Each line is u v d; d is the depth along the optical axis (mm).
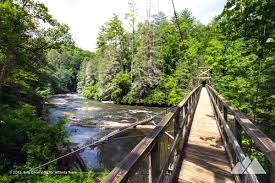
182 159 4145
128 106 31938
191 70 30047
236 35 4156
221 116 5195
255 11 3600
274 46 3715
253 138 1894
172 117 2885
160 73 33688
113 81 35219
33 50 16781
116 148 13047
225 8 3895
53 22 17078
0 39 12297
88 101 38281
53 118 21062
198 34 41312
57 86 54688
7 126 10461
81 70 64875
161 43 38812
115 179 1057
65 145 10891
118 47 39250
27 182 7723
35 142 9414
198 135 5754
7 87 17453
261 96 6520
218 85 15406
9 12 12641
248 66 9500
